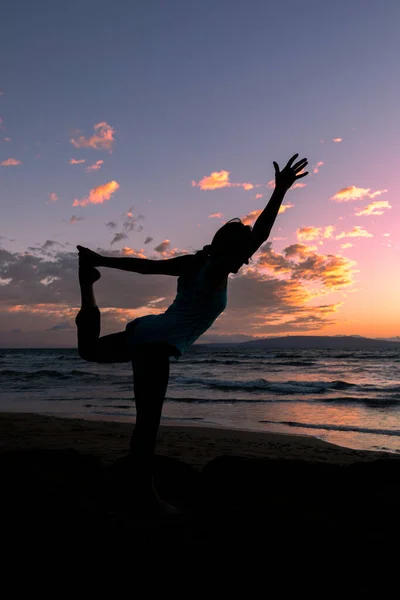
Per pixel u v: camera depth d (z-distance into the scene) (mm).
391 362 56656
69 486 1995
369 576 1342
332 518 1731
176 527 1723
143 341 2064
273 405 16750
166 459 2613
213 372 38438
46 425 9781
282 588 1309
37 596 1289
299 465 2398
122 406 15570
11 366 46969
